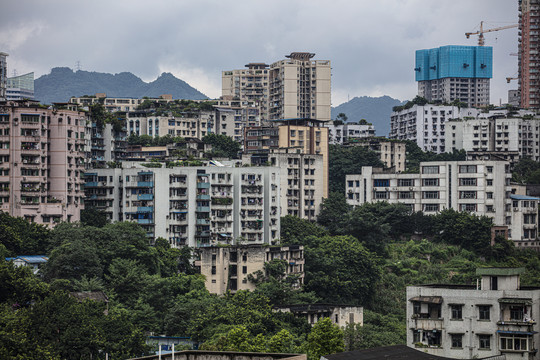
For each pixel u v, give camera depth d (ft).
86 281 555.69
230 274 649.20
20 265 547.49
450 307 395.14
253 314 541.34
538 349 384.68
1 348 396.98
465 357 388.98
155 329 553.64
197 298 600.80
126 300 570.05
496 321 386.11
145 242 643.04
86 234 618.44
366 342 513.04
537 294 386.93
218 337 484.74
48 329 431.84
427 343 397.80
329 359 286.66
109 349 447.01
